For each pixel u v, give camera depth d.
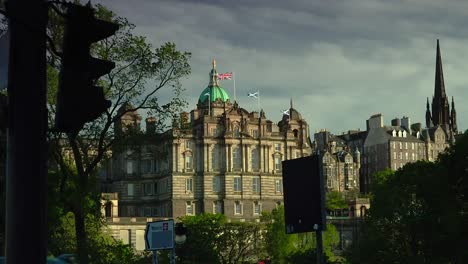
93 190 51.62
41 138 9.37
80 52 9.50
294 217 20.88
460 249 68.19
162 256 69.19
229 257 120.69
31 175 9.16
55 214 41.75
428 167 82.50
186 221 172.88
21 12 9.45
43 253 9.13
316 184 20.25
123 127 53.19
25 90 9.32
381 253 82.06
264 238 159.38
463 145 72.75
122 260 51.28
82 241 44.41
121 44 49.88
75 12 9.52
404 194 80.44
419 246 77.62
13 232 9.02
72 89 9.42
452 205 71.88
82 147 49.66
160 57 50.78
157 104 52.19
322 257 20.53
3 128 9.52
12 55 9.38
